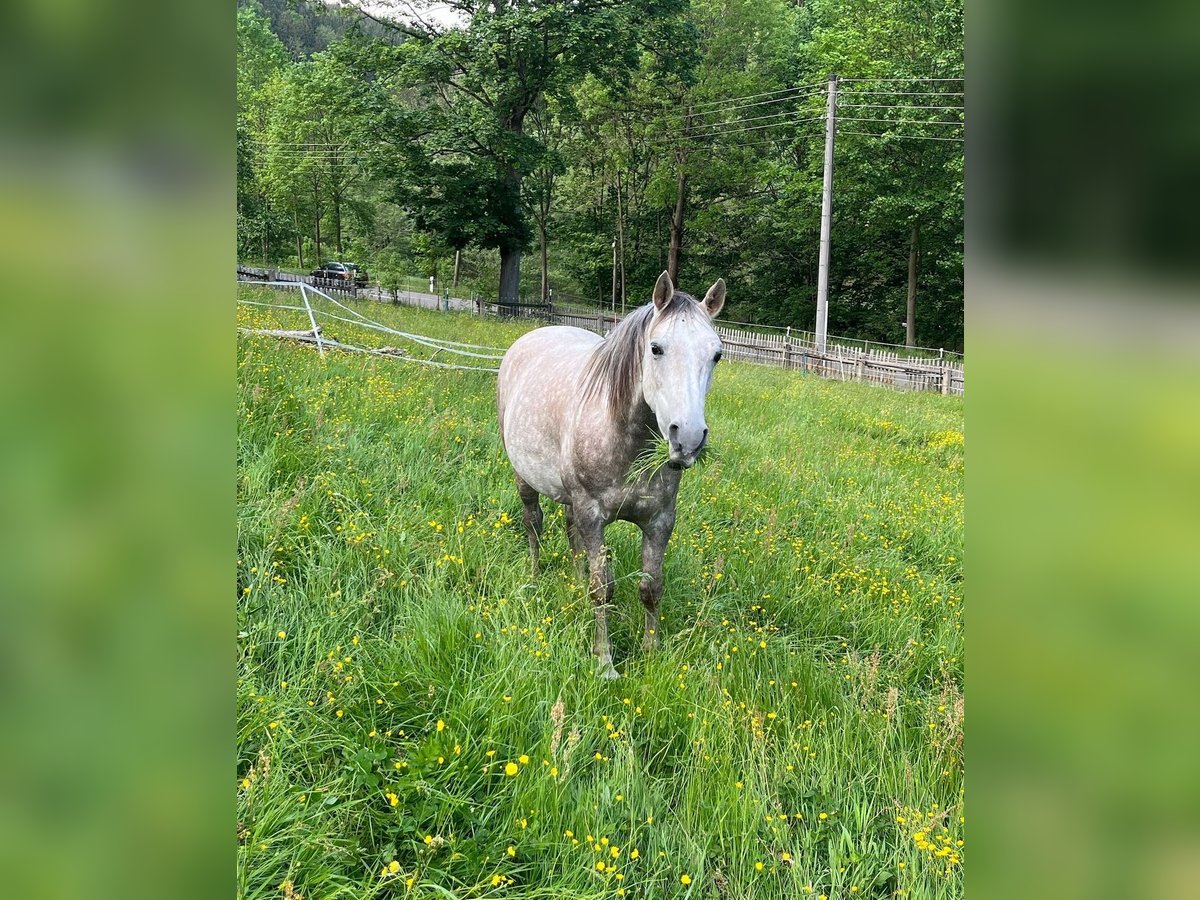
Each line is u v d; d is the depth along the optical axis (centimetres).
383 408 609
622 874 223
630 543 462
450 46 2173
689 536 482
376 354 888
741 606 418
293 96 3425
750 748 279
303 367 683
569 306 3819
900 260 2970
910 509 647
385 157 2356
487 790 253
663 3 2294
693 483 587
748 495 591
